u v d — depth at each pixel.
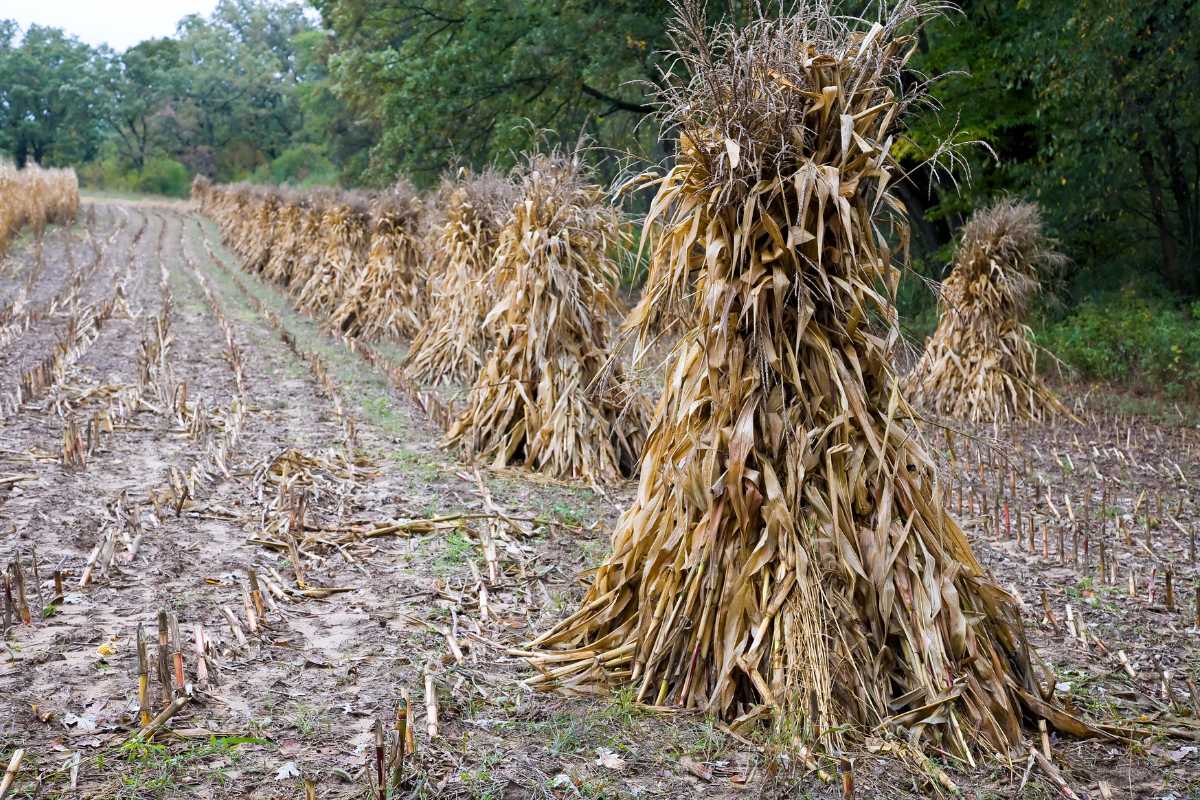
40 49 89.25
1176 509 7.35
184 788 3.19
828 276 3.79
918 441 4.06
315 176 70.88
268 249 23.03
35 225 28.28
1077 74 13.05
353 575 5.30
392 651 4.33
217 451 7.25
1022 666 3.89
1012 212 11.09
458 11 23.12
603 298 8.08
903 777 3.36
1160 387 12.77
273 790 3.20
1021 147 16.78
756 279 3.77
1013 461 8.72
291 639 4.41
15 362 10.65
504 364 8.12
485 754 3.48
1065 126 14.78
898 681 3.69
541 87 21.66
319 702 3.83
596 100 22.05
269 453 7.64
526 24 20.95
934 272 17.50
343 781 3.28
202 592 4.89
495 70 21.38
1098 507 7.39
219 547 5.57
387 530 5.92
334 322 15.03
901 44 3.75
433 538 5.93
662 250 4.07
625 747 3.55
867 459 3.79
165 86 83.38
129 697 3.78
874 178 3.76
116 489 6.52
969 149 16.09
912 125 15.85
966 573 3.84
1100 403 11.93
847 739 3.54
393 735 3.59
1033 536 6.36
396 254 14.64
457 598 4.95
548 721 3.74
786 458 3.79
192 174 82.56
